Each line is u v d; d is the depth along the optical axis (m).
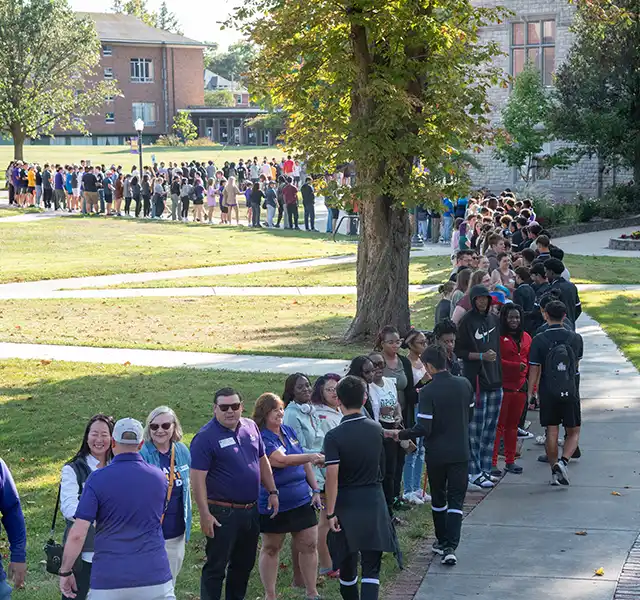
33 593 8.70
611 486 11.41
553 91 45.62
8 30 70.25
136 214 48.47
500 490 11.43
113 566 6.58
